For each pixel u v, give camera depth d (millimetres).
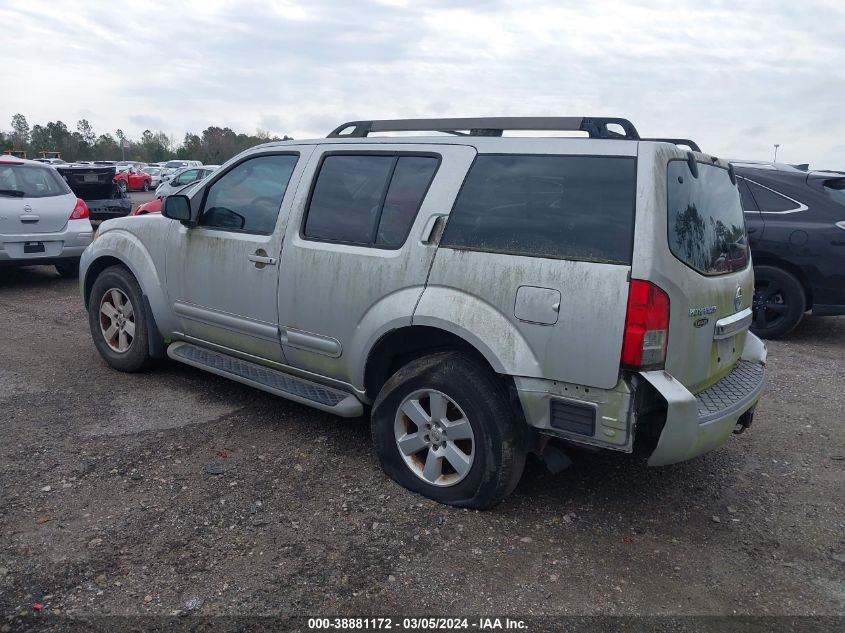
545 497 3852
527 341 3311
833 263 7211
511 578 3096
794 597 3062
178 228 5016
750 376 4000
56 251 9141
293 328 4312
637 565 3250
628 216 3162
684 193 3412
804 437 4895
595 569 3199
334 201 4184
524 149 3531
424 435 3725
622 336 3086
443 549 3289
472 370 3510
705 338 3492
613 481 4094
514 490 3914
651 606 2955
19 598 2824
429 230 3684
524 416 3395
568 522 3594
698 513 3770
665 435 3115
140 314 5359
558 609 2904
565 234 3295
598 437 3199
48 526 3338
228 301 4691
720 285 3619
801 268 7379
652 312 3078
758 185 7645
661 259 3111
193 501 3627
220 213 4812
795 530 3635
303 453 4254
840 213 7254
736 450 4641
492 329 3379
